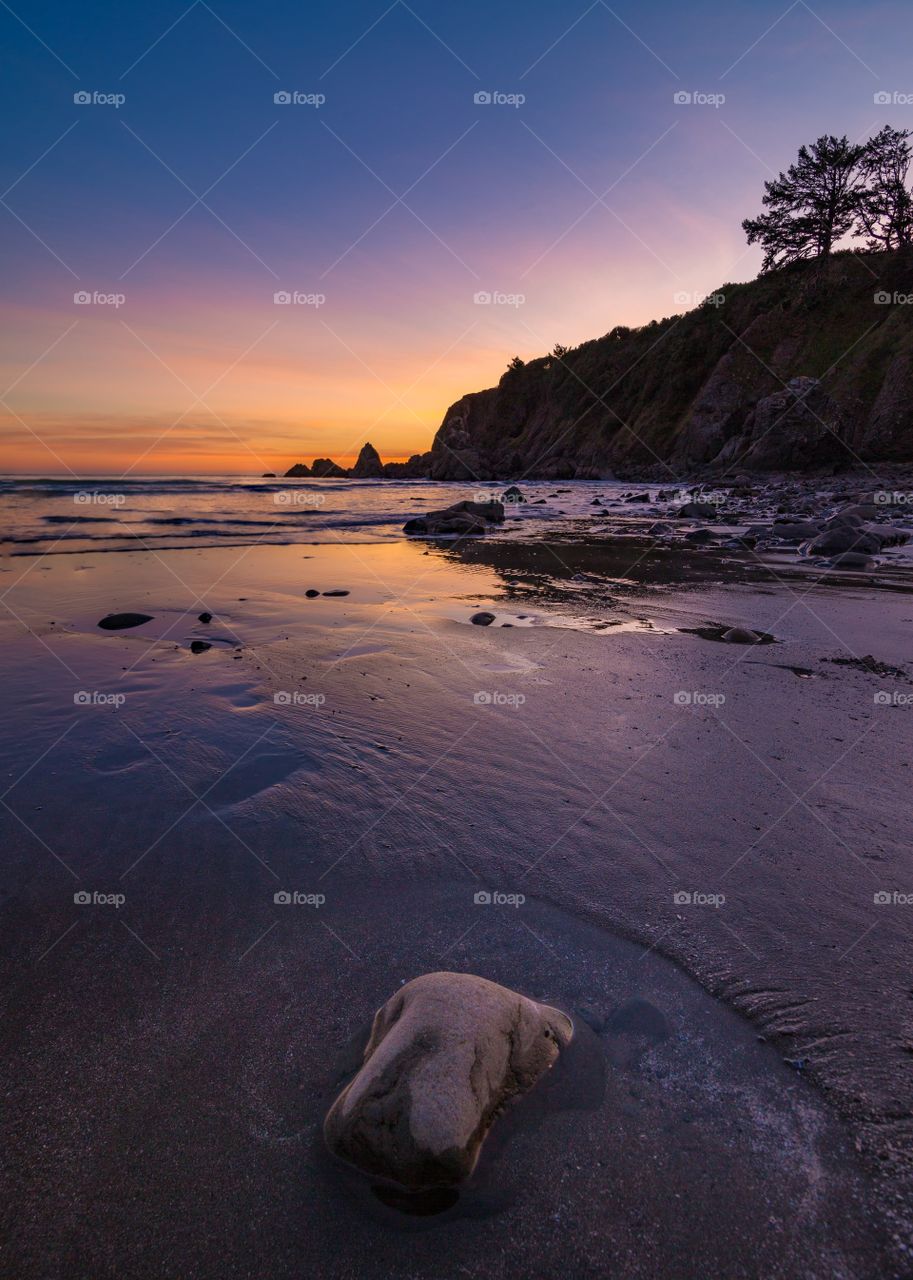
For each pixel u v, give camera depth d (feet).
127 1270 4.65
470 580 32.81
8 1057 6.25
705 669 17.92
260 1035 6.55
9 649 19.63
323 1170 5.29
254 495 104.17
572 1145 5.43
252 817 10.53
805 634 21.66
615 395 193.16
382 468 231.71
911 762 12.13
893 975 7.15
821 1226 4.84
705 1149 5.40
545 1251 4.71
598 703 15.28
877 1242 4.73
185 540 48.85
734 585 31.17
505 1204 5.01
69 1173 5.26
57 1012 6.79
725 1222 4.87
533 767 12.10
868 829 9.93
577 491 127.34
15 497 84.02
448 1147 5.12
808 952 7.52
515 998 6.40
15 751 12.82
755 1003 6.86
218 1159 5.36
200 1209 5.01
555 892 8.66
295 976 7.31
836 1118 5.66
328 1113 5.65
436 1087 5.41
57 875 9.05
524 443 225.76
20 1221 4.93
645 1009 6.82
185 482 140.77
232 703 15.43
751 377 140.77
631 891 8.64
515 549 46.06
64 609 24.86
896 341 119.85
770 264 151.84
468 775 11.83
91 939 7.85
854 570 35.24
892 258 138.31
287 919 8.21
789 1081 6.01
